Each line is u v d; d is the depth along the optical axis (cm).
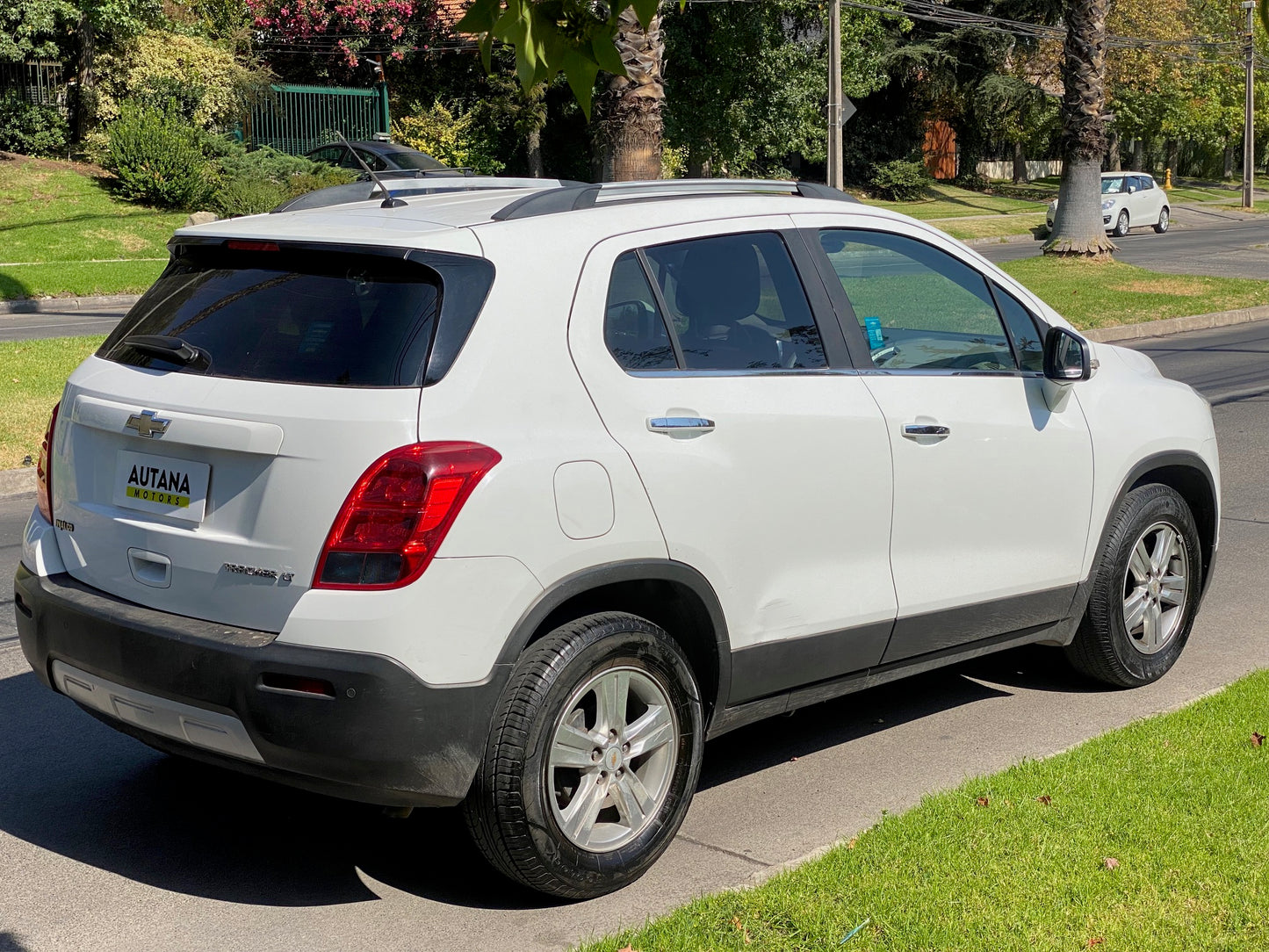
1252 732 476
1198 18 5856
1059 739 499
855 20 3488
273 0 3350
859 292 460
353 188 482
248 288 388
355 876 395
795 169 5062
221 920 368
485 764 354
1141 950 329
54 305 2022
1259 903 351
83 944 355
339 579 341
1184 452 556
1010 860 377
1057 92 5584
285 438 349
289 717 339
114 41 2870
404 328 358
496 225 384
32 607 400
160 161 2655
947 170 6081
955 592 474
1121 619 537
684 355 406
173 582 369
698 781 466
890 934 338
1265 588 704
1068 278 2242
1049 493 502
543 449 362
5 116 2847
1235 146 7650
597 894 377
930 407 463
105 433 393
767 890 363
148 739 387
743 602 411
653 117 1320
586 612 386
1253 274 2573
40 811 441
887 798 447
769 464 413
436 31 3456
